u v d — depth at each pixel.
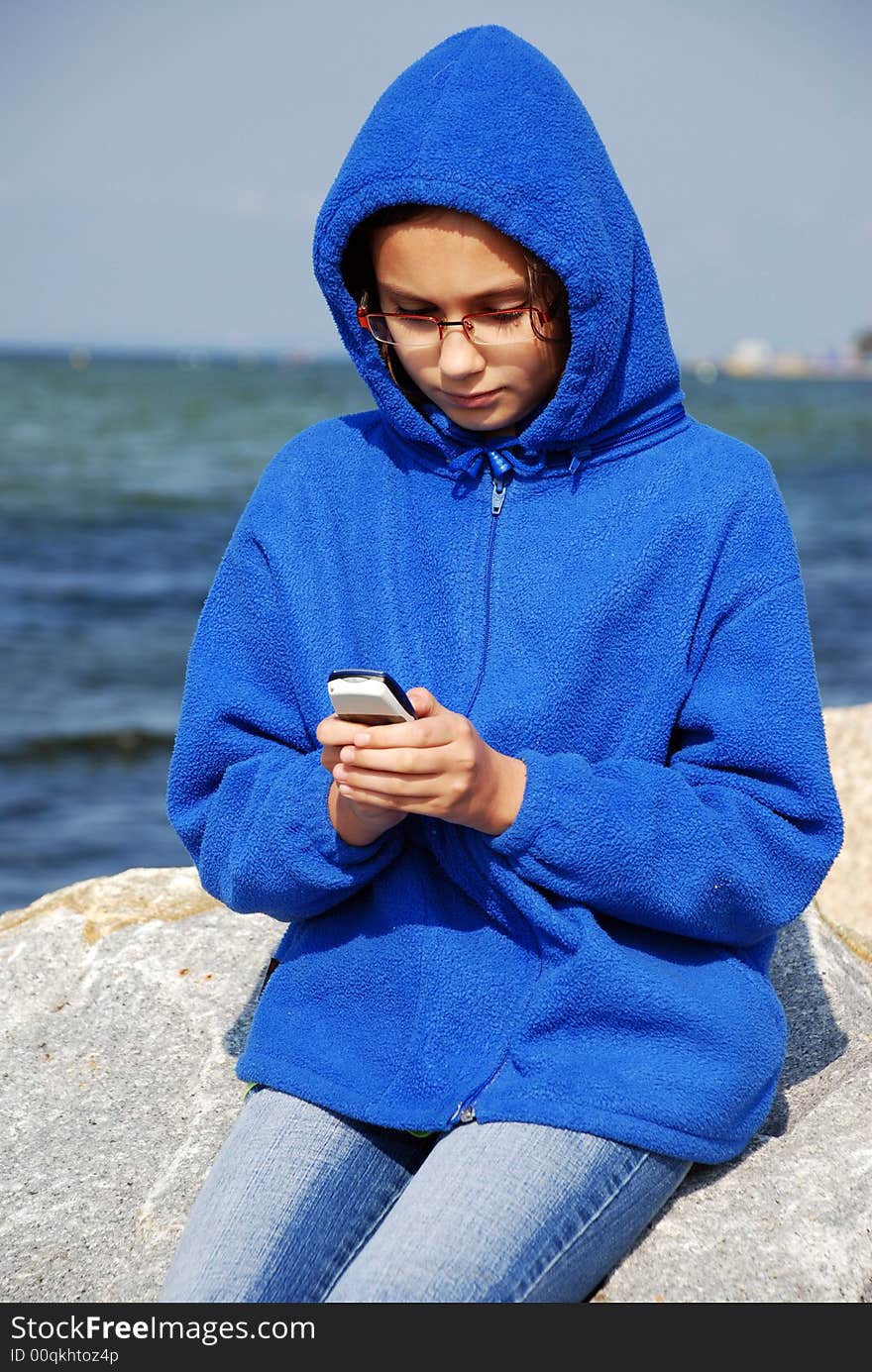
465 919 1.75
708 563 1.76
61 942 2.67
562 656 1.75
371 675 1.54
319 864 1.72
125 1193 2.07
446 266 1.68
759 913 1.71
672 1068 1.65
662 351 1.83
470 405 1.77
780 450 30.84
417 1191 1.57
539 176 1.63
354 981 1.76
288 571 1.90
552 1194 1.56
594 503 1.81
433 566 1.86
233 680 1.90
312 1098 1.71
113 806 7.06
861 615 11.53
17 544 14.62
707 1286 1.66
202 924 2.72
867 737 4.27
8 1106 2.28
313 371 107.44
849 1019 2.32
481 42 1.73
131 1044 2.42
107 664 9.81
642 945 1.74
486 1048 1.70
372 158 1.69
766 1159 1.89
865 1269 1.69
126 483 20.41
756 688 1.73
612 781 1.67
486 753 1.60
